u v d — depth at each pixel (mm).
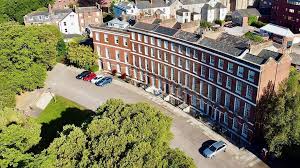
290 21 117875
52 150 38281
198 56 64688
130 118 42094
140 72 81188
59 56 95938
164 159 35781
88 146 37969
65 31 116562
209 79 64000
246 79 55656
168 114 68375
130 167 33031
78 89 79625
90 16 118562
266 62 52656
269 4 135000
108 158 34906
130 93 77188
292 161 54344
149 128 40062
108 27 82875
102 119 40688
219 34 66562
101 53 87625
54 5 138500
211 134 61938
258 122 57375
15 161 38031
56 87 80812
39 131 50188
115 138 37062
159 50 73312
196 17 128375
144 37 75562
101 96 76062
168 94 75500
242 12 124938
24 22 116750
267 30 109062
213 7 128125
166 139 42406
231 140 59969
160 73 75938
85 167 34812
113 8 128750
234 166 53875
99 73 88312
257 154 56438
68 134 40750
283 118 50094
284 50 65688
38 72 75500
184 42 66125
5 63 71688
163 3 125750
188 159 37188
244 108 58000
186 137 61219
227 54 57750
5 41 71375
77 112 70250
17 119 51375
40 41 80875
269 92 56000
